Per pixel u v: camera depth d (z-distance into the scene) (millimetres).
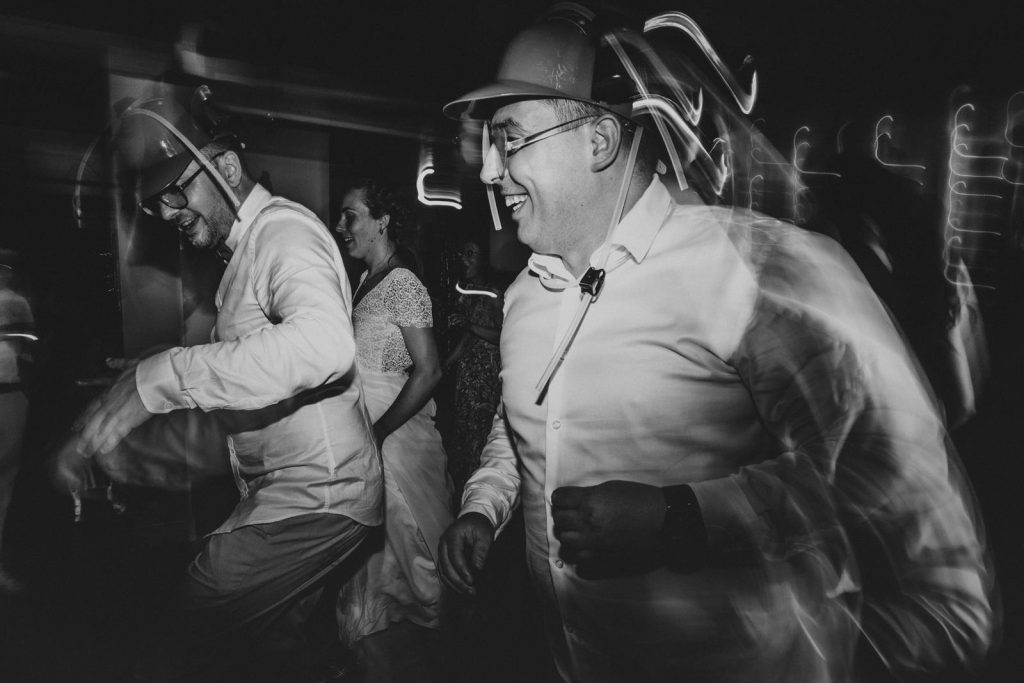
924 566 1033
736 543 1090
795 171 6551
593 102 1191
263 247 1838
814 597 1148
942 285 3182
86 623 2799
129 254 3361
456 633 2932
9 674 2504
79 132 3463
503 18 4391
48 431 3299
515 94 1187
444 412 4379
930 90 6844
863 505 1027
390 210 2914
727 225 1219
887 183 2914
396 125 4754
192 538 3326
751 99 5984
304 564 1926
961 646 1056
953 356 3793
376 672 2654
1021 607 2576
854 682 1193
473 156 5062
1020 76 6680
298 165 4746
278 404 1878
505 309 1492
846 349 1058
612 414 1241
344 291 1918
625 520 1068
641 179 1266
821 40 6324
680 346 1192
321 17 4180
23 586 2965
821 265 1120
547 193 1241
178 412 2598
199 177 1889
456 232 4277
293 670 2479
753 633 1193
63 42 3377
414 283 2779
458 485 3350
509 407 1421
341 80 4363
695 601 1211
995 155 6867
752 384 1161
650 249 1235
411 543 2803
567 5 1274
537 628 2951
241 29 3904
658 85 1280
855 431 1047
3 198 3221
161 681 1816
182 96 1937
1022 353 4348
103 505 3270
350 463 1943
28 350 3043
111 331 3375
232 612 1864
